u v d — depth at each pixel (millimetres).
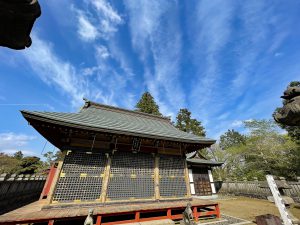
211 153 31984
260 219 2553
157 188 8688
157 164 9266
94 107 12609
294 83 17688
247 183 16859
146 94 30875
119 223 6699
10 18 1326
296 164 17453
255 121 23219
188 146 10867
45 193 9719
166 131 11477
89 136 8219
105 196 7422
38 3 1341
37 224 6797
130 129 8727
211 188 17219
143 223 6773
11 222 5141
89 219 5547
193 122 30625
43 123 6684
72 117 8219
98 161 8008
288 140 19906
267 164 20203
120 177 8141
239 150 24703
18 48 1597
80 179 7336
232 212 10047
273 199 3854
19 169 26703
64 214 5852
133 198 8008
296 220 3473
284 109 2477
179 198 9000
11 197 9844
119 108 13812
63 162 7281
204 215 8258
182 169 10016
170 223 6930
